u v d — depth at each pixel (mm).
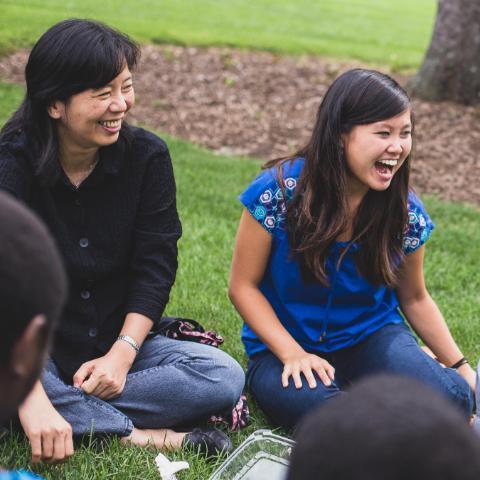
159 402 4012
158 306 4113
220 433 4000
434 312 4574
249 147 10969
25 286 1498
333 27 21688
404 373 4195
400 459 1279
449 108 12852
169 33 16359
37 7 15594
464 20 12961
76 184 3967
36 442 3572
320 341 4367
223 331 5270
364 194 4188
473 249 7539
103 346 4098
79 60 3641
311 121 12164
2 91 11188
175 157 9750
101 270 4027
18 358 1530
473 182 10180
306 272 4246
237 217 7898
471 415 4277
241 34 17906
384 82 3967
